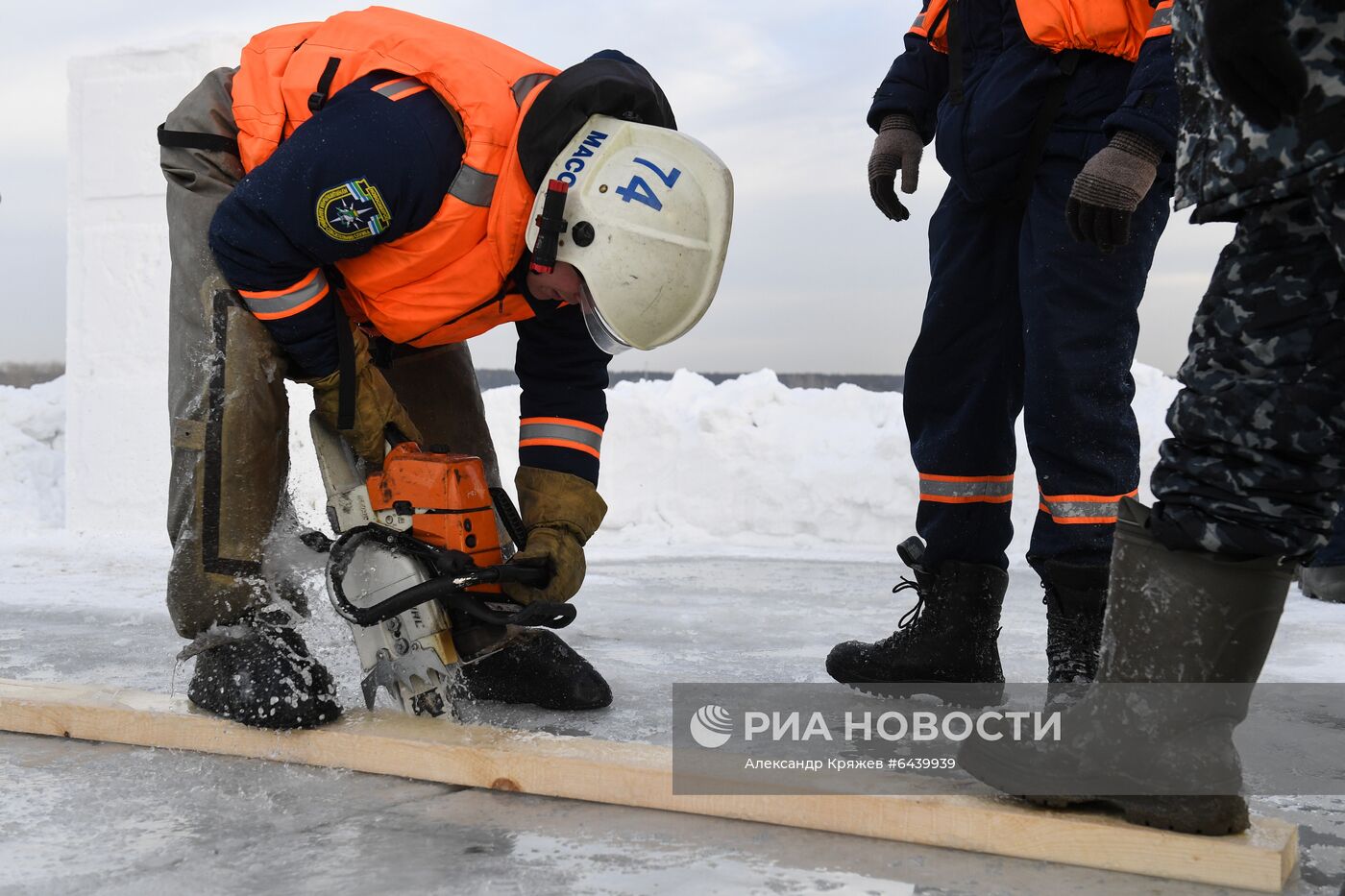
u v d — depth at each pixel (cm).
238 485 197
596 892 138
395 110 185
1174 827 144
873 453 608
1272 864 138
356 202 180
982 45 221
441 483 195
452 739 184
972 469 230
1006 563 237
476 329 215
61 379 695
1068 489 209
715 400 639
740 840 156
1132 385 211
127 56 563
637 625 348
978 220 228
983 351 228
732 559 537
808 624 351
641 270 186
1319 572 400
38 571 462
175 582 198
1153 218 209
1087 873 145
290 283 190
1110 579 150
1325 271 126
